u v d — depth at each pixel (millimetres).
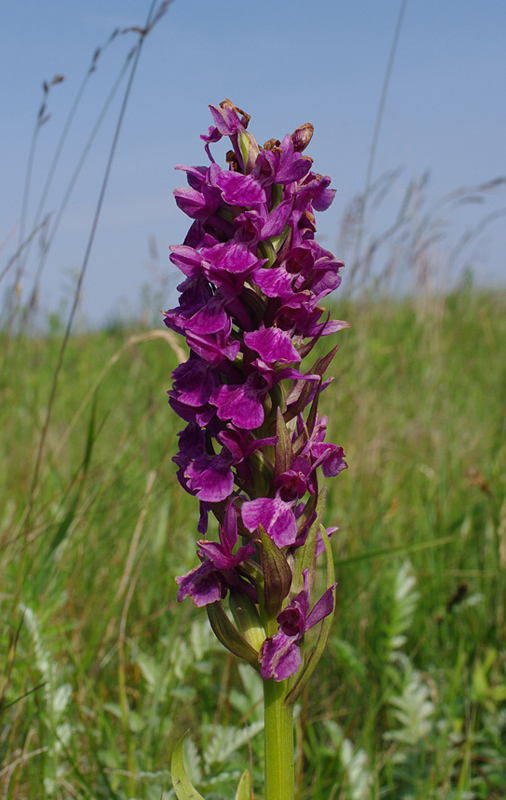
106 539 379
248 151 209
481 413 598
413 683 300
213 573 208
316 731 311
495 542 385
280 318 208
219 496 204
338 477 468
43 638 286
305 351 210
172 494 421
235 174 208
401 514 460
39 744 273
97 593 364
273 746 209
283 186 212
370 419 522
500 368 717
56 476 448
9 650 276
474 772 291
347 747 283
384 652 326
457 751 292
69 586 326
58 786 256
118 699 316
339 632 345
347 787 273
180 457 214
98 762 261
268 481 209
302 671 207
